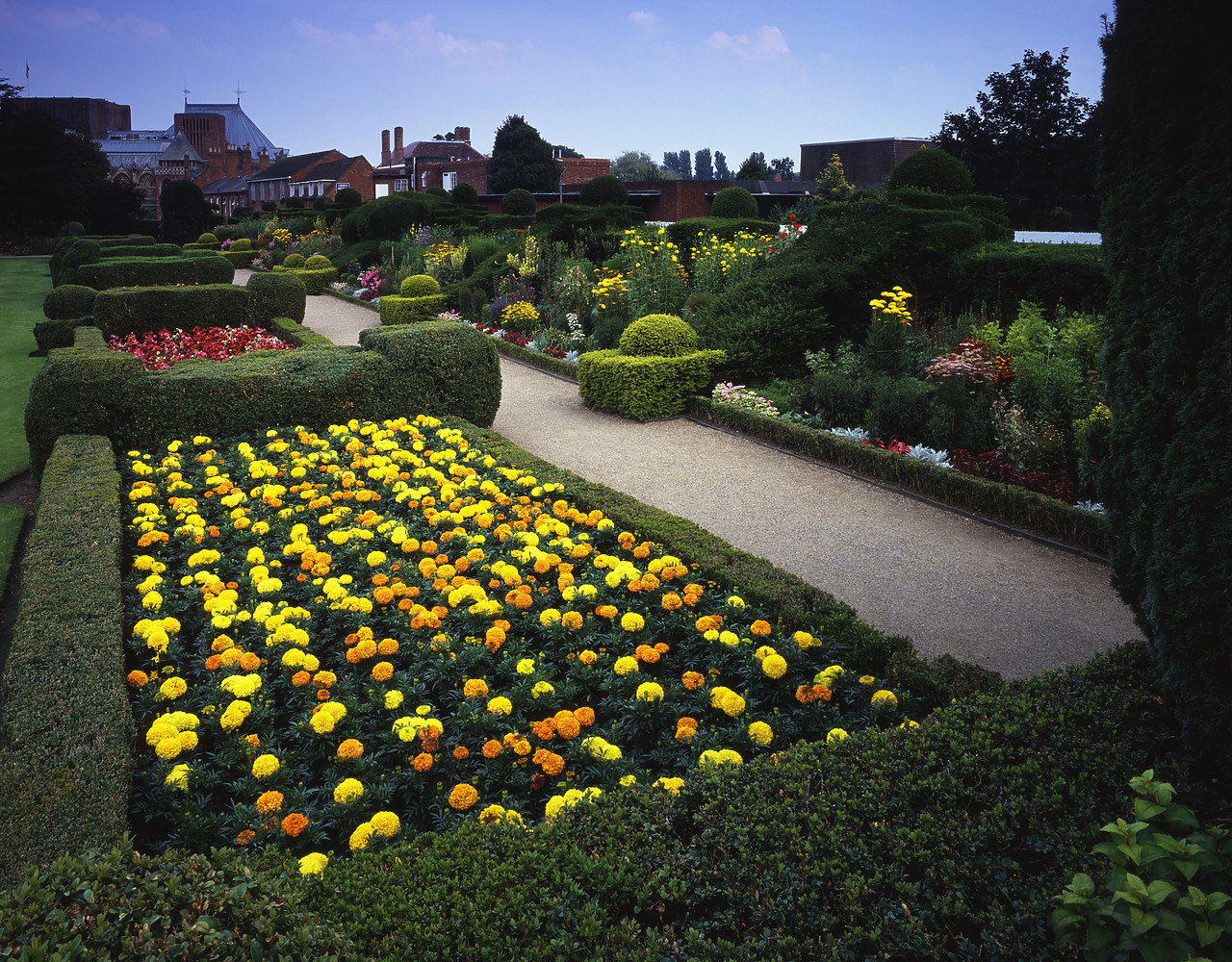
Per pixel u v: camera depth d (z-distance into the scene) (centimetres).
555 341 1478
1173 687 310
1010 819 270
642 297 1434
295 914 215
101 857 227
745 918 240
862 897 240
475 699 363
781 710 384
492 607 437
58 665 372
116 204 4297
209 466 699
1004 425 812
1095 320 948
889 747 305
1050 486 740
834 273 1220
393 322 1777
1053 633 528
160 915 201
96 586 456
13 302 2155
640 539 588
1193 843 214
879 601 573
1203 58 274
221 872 222
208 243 3562
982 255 1185
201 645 436
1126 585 335
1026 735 313
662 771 338
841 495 788
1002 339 1027
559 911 230
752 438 976
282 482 695
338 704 349
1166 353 291
